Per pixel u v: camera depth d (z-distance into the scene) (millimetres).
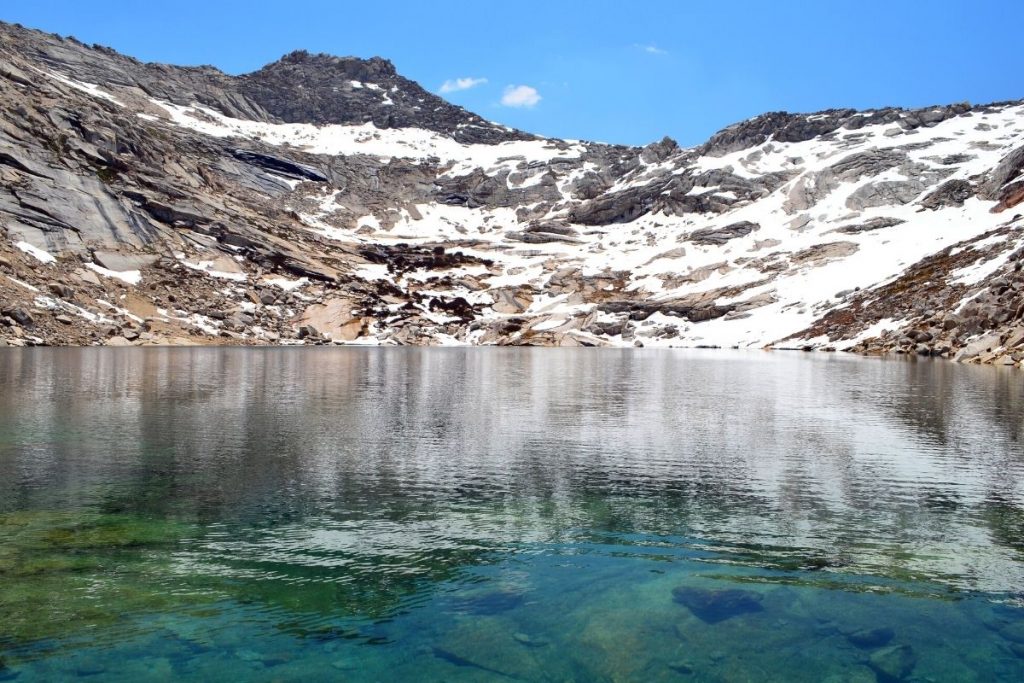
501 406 36625
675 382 51406
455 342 133125
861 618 11250
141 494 18234
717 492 18953
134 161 141625
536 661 9828
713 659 9898
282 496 18219
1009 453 24266
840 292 127125
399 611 11477
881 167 191250
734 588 12508
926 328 91312
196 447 24391
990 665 9727
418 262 167625
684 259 173750
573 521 16344
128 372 51281
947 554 14195
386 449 24531
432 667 9633
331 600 11891
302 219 185125
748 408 36188
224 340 105375
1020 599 12016
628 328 140000
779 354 97938
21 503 17344
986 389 45000
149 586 12375
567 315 145375
